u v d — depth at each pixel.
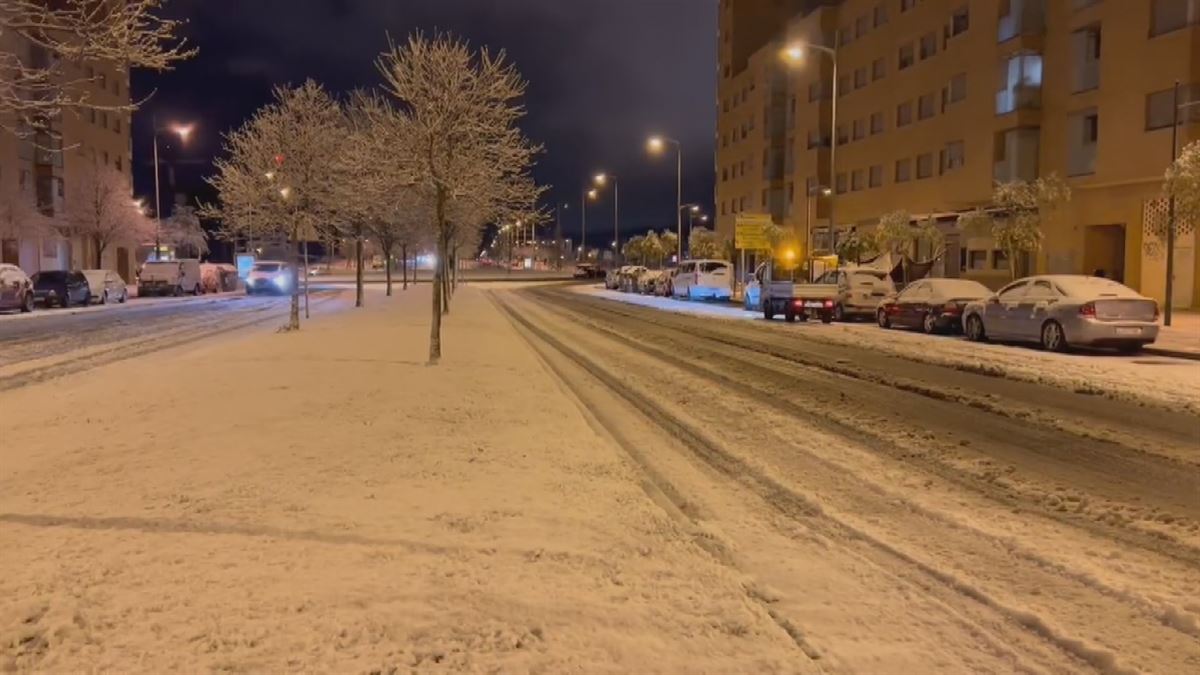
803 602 4.56
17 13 5.87
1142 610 4.52
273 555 4.77
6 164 46.66
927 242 38.47
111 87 60.53
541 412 9.59
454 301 37.59
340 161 18.72
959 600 4.66
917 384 13.16
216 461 6.93
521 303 40.69
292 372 12.35
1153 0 28.30
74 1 6.55
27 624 3.88
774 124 64.12
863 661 3.86
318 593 4.25
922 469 7.71
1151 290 28.73
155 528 5.22
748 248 45.94
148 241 56.41
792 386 13.05
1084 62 31.39
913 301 24.06
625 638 3.92
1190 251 27.61
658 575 4.77
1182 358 16.78
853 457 8.19
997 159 35.84
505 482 6.53
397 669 3.54
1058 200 28.97
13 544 4.92
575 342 20.55
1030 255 33.97
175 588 4.28
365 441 7.77
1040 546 5.56
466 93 14.48
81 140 55.22
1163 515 6.27
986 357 16.98
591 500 6.22
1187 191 19.62
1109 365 15.45
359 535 5.16
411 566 4.67
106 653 3.62
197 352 15.52
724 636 4.01
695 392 12.45
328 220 23.95
